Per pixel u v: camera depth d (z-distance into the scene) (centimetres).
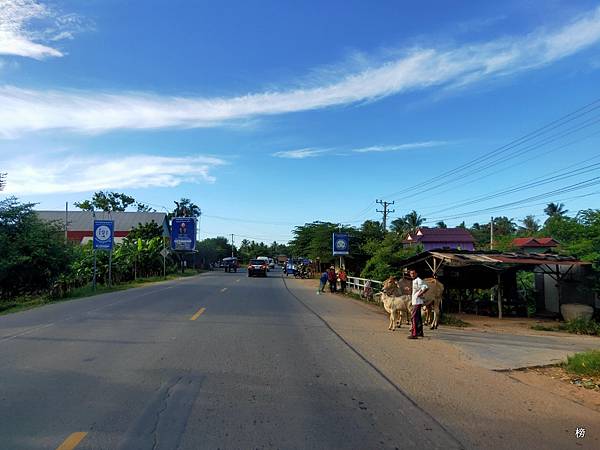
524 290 2367
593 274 1977
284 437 520
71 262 2766
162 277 4419
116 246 4112
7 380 731
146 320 1404
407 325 1536
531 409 646
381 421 580
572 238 2206
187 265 7712
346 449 492
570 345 1233
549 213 7100
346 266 4397
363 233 4516
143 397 651
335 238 3738
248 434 526
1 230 2481
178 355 926
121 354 927
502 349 1121
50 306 1798
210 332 1212
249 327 1323
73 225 7069
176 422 558
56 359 878
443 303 2252
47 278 2645
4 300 2402
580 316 1816
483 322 1870
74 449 477
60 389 684
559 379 834
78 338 1102
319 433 535
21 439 501
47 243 2598
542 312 2231
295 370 832
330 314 1753
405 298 1412
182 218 5703
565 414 628
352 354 998
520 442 524
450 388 747
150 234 6031
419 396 696
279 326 1368
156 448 484
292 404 638
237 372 803
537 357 1021
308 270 5462
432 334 1357
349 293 3011
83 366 825
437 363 938
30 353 930
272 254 14838
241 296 2350
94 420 559
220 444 497
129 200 8594
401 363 927
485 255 2000
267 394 681
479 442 521
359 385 746
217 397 660
